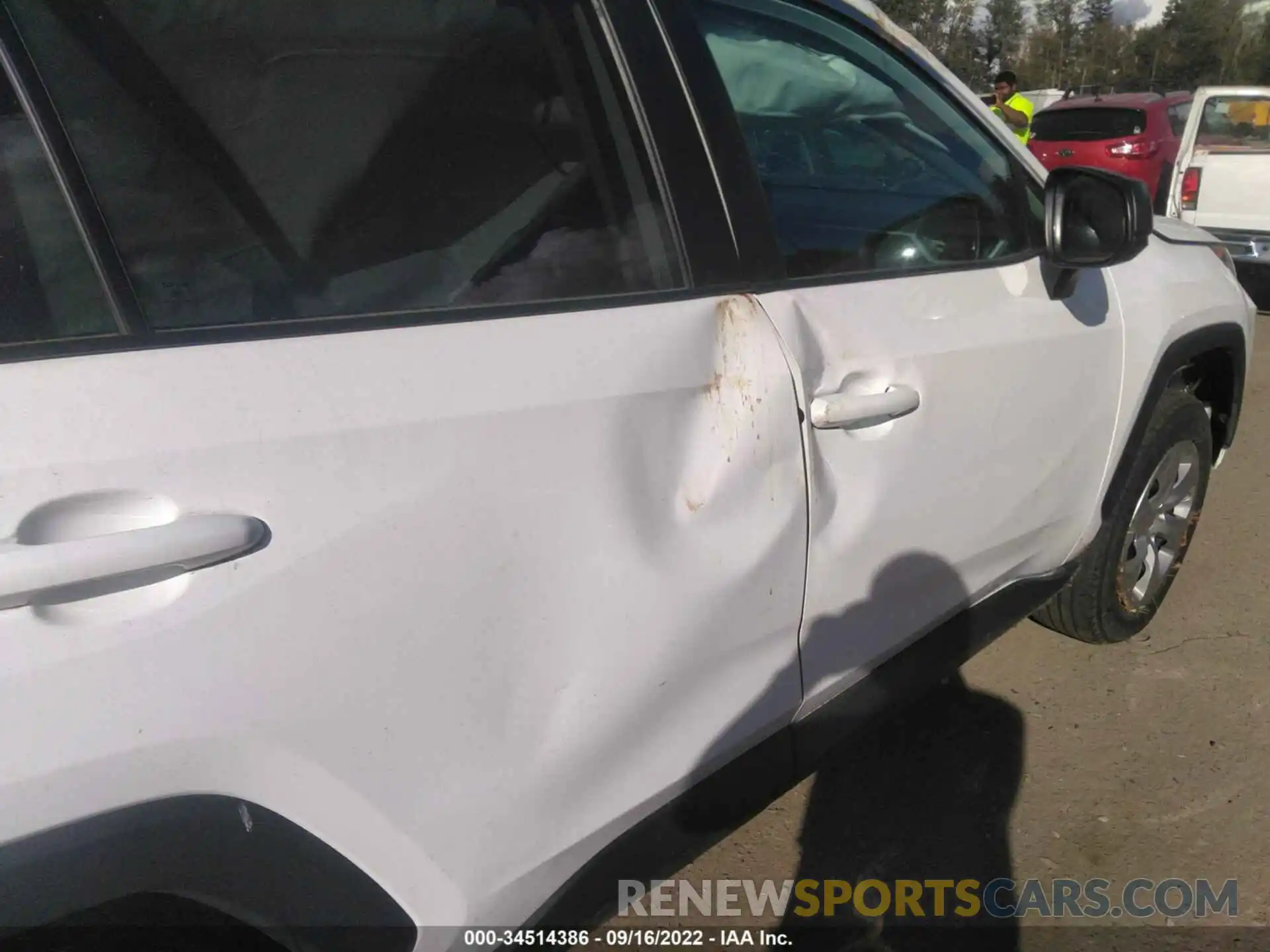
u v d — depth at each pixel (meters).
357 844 1.24
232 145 1.25
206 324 1.17
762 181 1.77
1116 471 2.66
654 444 1.47
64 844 1.02
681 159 1.63
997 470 2.15
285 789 1.16
